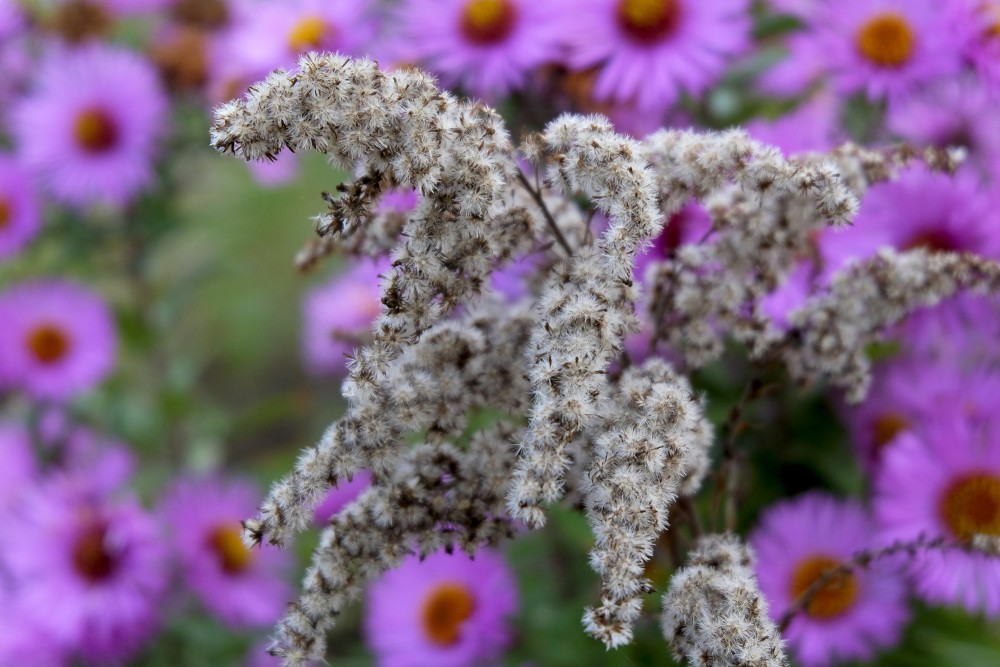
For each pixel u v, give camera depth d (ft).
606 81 1.88
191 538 2.15
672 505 1.58
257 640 2.15
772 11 1.94
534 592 2.03
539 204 1.52
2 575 2.09
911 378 1.84
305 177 2.28
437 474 1.52
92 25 2.25
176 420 2.36
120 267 2.32
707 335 1.60
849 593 1.80
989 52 1.89
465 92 1.88
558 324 1.33
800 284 1.75
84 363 2.29
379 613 2.01
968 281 1.63
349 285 2.39
